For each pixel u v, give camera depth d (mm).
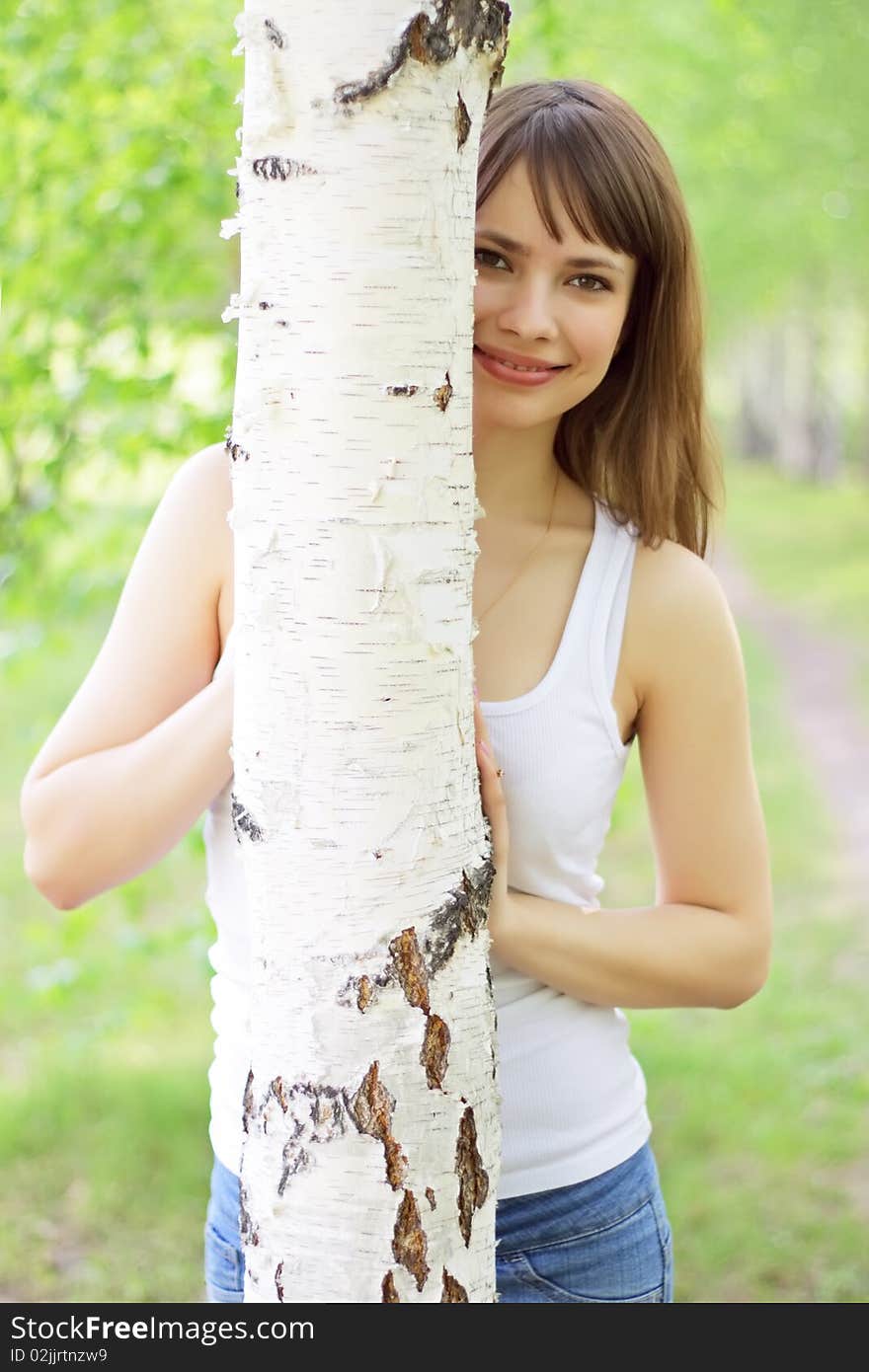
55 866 1539
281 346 1240
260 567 1272
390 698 1260
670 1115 4363
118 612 1622
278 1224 1297
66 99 3410
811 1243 3680
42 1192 3910
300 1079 1284
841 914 6184
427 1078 1286
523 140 1590
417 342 1237
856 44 11680
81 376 3396
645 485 1762
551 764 1628
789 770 8727
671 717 1698
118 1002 5230
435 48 1211
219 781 1509
